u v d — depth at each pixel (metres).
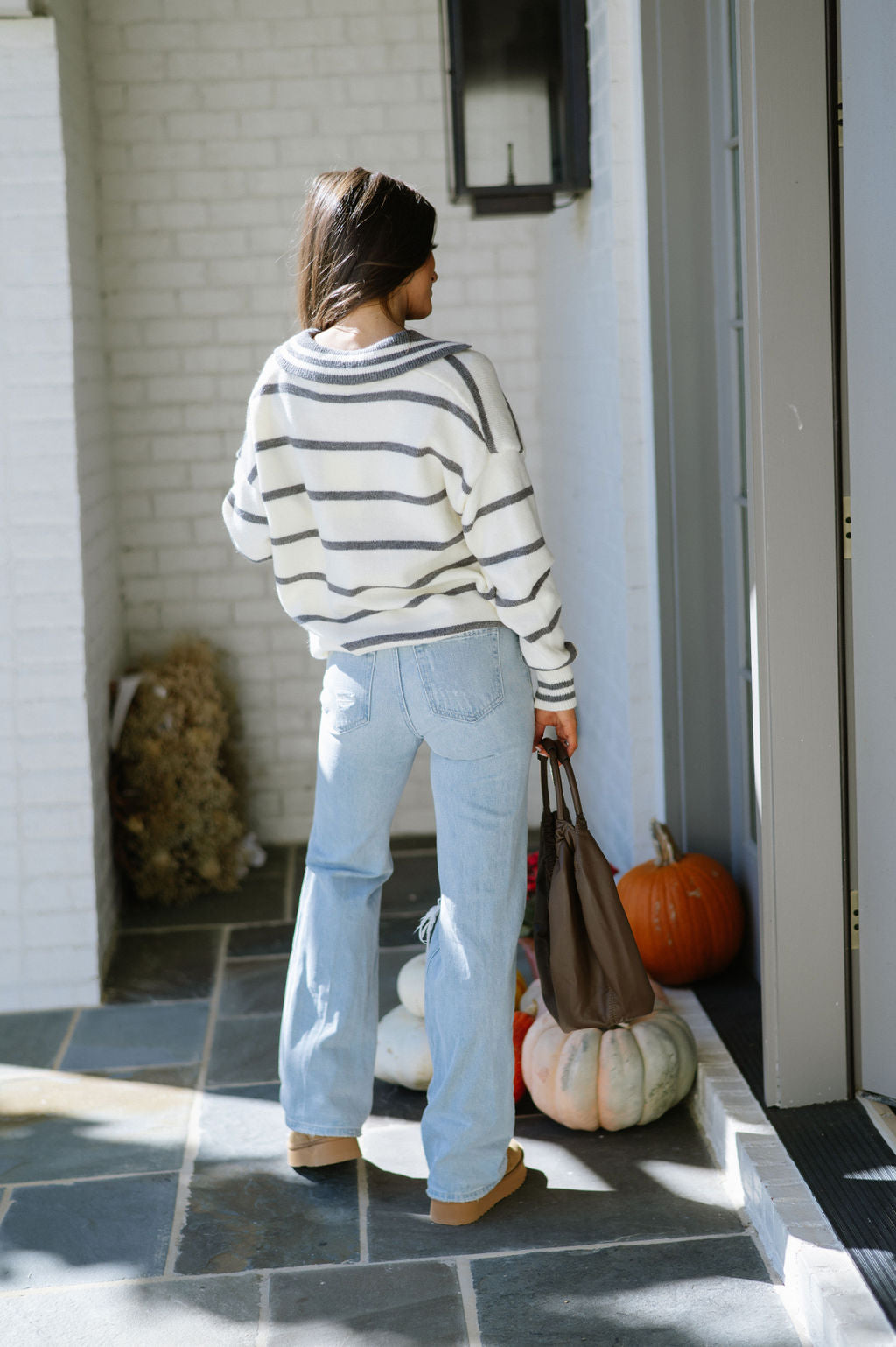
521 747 2.13
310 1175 2.44
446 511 2.02
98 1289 2.12
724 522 3.09
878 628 2.23
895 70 2.04
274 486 2.07
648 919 2.95
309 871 2.38
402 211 2.05
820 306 2.24
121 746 3.96
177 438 4.36
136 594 4.42
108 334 4.29
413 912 3.84
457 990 2.20
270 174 4.27
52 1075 2.91
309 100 4.26
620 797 3.48
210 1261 2.18
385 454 1.97
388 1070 2.72
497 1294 2.07
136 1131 2.63
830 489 2.28
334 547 2.04
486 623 2.10
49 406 3.24
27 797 3.30
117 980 3.45
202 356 4.33
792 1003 2.38
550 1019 2.64
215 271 4.30
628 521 3.21
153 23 4.18
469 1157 2.24
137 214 4.26
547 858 2.28
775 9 2.16
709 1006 2.88
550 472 4.30
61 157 3.19
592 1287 2.08
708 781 3.18
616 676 3.43
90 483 3.59
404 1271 2.14
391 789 2.25
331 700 2.20
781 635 2.30
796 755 2.33
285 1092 2.43
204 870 4.04
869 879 2.32
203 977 3.46
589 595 3.75
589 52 3.31
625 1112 2.50
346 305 2.03
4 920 3.31
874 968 2.35
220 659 4.47
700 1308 2.02
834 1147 2.25
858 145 2.13
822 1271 1.92
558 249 3.90
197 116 4.24
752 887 3.04
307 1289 2.10
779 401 2.25
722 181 2.93
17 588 3.27
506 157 3.34
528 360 4.45
